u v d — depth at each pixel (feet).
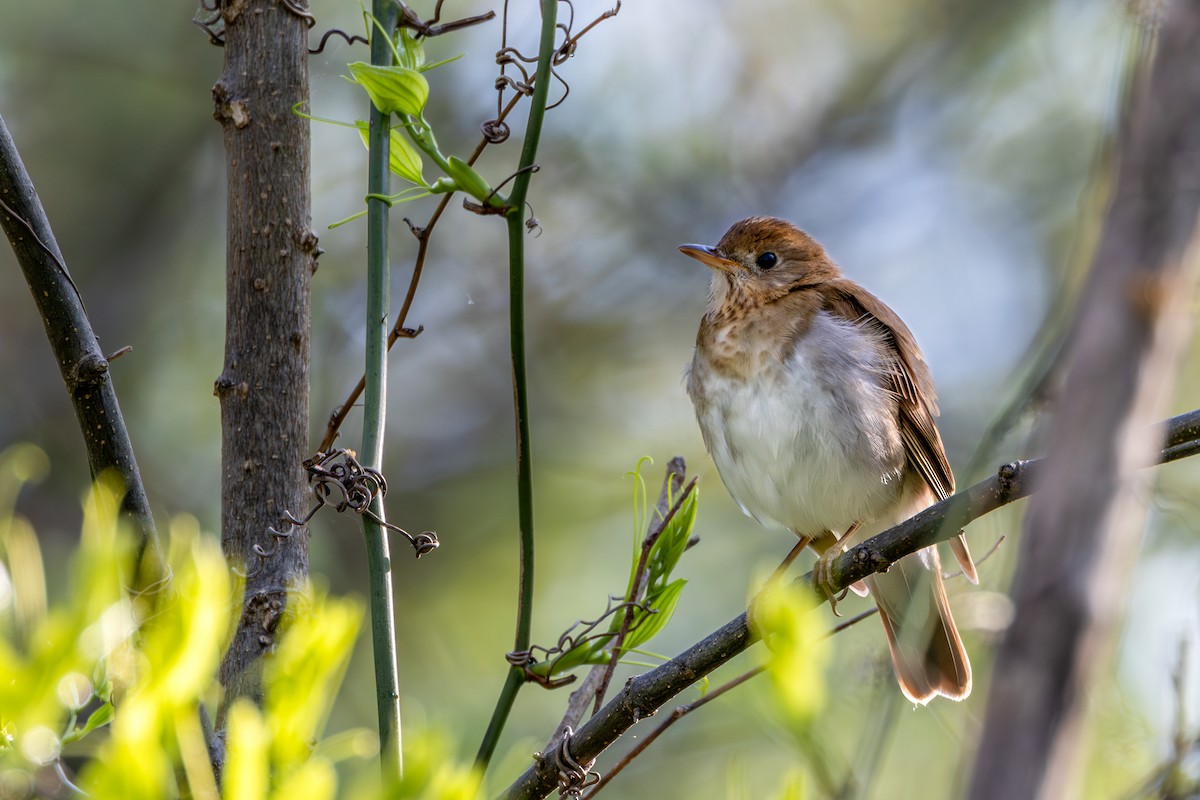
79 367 18.38
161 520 48.98
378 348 20.57
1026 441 24.47
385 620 19.52
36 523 50.11
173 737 11.66
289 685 12.64
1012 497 21.56
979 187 57.98
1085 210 19.88
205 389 52.31
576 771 21.18
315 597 20.84
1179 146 9.71
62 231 53.36
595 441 52.95
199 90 54.49
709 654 21.15
